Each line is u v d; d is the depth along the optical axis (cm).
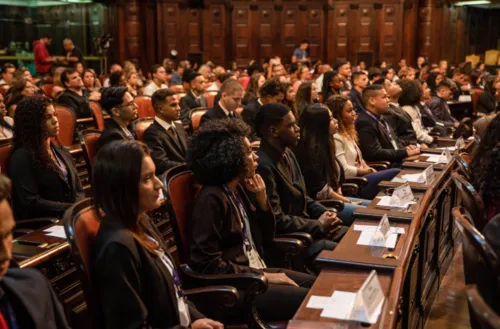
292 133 307
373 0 1420
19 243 234
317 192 370
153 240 192
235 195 260
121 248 171
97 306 174
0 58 1255
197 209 234
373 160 493
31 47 1384
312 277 261
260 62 1456
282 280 246
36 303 147
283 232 296
